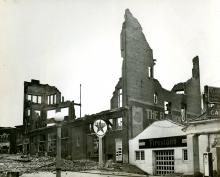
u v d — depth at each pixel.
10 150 51.41
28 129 48.22
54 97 45.97
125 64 35.06
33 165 31.33
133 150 32.91
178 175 26.28
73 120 40.12
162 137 29.84
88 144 38.06
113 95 37.34
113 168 29.98
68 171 27.50
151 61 37.81
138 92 35.81
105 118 36.38
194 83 37.00
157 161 30.58
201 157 24.89
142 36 36.75
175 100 39.94
